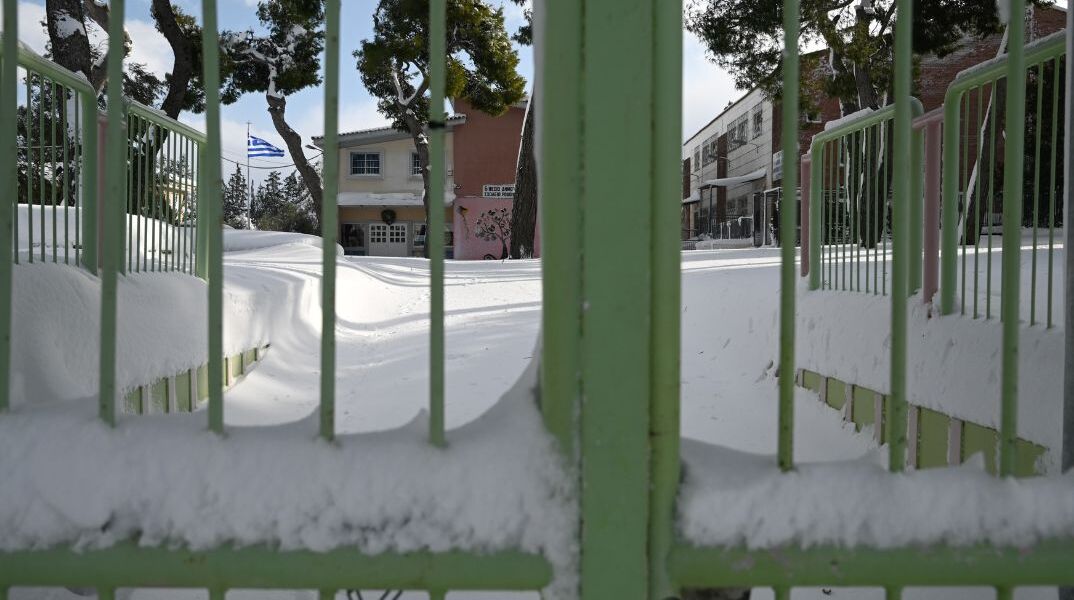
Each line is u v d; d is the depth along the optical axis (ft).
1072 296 4.26
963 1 39.86
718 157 106.73
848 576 3.21
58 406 3.66
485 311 21.36
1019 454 6.75
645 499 3.22
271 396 13.48
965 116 8.61
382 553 3.22
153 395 9.28
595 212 3.20
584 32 3.20
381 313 22.53
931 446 8.43
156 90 61.52
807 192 13.52
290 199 220.64
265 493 3.29
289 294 17.51
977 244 8.05
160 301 9.95
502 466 3.34
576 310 3.27
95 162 9.05
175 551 3.23
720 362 14.64
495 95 66.59
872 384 9.77
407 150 98.17
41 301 7.02
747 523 3.24
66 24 28.09
